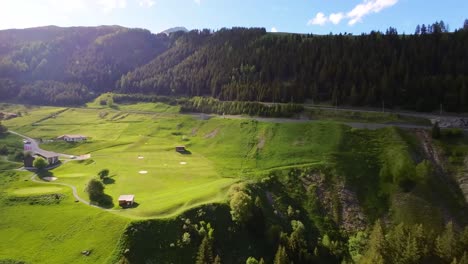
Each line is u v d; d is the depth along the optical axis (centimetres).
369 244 8112
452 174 10681
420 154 11731
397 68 17562
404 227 8012
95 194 9081
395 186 10481
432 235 7412
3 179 11256
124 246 7025
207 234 7725
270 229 8512
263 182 10862
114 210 8362
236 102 19200
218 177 11288
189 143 15962
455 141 11931
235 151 14050
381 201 10194
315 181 11081
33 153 14100
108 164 12825
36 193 9519
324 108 16900
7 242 7525
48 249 7225
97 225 7688
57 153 15025
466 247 6888
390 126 13488
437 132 12188
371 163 11706
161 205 8550
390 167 11256
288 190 10762
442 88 15338
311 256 8138
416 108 15325
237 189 9506
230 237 8138
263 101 19738
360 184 10875
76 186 10256
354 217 9819
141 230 7400
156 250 7156
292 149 13238
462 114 14288
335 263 8388
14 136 17562
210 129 17275
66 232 7675
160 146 15562
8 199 9238
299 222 9231
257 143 14425
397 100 16088
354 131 13612
